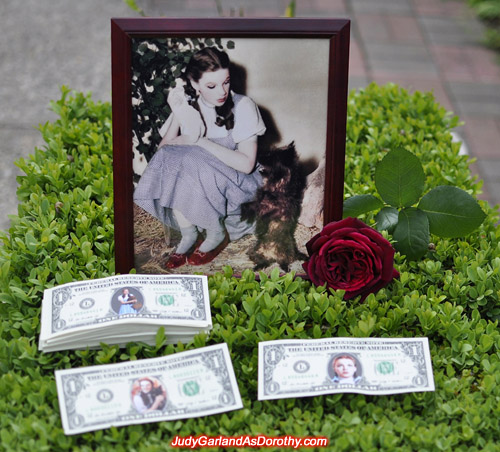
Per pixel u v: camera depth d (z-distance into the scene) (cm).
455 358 133
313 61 142
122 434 114
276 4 471
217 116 144
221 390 121
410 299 142
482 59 440
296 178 148
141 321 130
